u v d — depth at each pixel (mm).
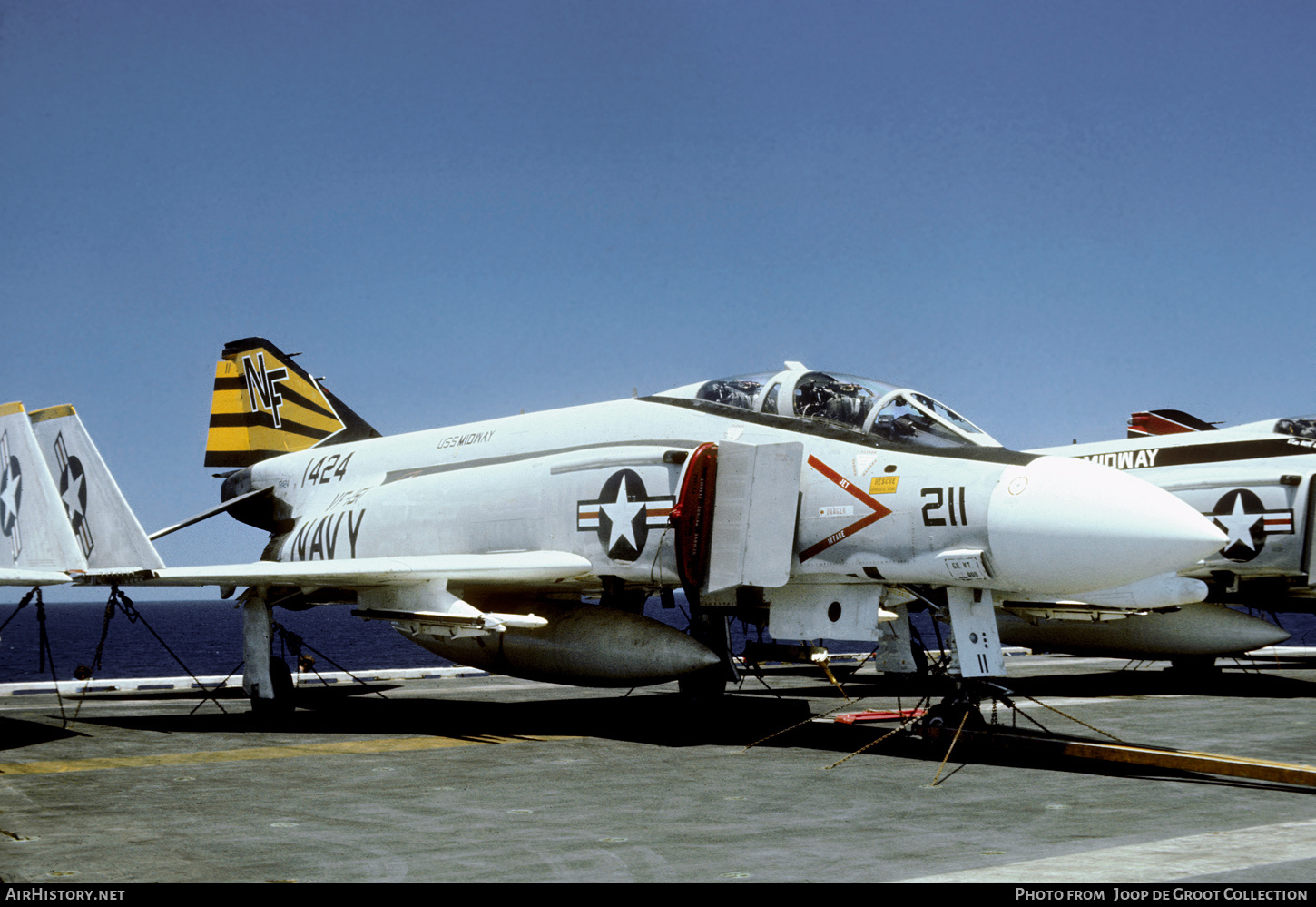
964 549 9523
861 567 10297
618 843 5996
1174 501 8844
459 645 13656
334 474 16906
